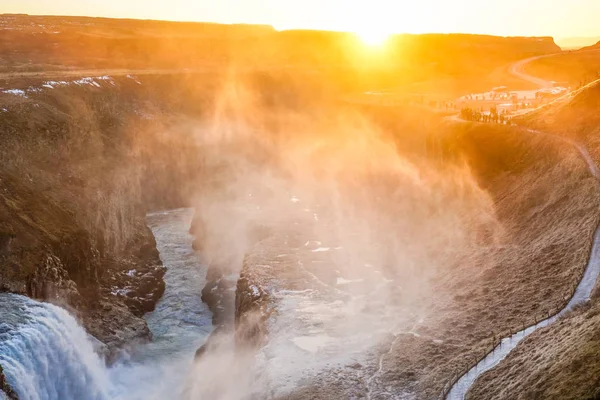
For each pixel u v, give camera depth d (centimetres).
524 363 3466
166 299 6950
